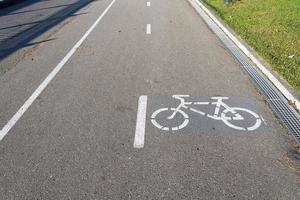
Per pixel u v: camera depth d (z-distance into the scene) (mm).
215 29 13336
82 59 9594
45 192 4305
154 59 9523
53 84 7754
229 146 5238
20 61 9570
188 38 11922
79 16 16531
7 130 5789
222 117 6117
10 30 13891
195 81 7840
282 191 4273
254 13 15547
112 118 6125
